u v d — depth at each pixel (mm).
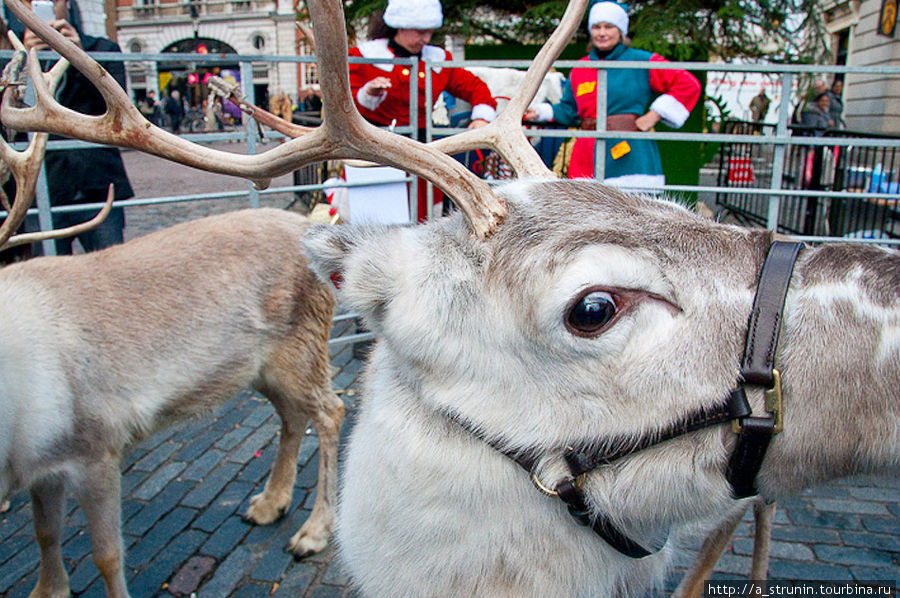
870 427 1421
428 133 5363
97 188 4777
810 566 3170
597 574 1698
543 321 1480
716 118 11109
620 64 5168
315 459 4102
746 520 3529
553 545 1648
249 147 4836
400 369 1737
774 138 5359
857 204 7086
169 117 27625
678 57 8836
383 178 5176
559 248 1502
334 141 1651
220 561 3244
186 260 3070
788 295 1466
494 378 1558
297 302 3303
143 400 2867
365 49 5359
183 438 4348
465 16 9914
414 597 1713
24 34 4332
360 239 1747
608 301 1463
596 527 1592
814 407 1426
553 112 6297
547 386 1529
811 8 9531
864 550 3281
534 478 1567
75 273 2846
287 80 28453
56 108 1896
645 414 1495
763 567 2764
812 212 7910
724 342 1461
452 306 1567
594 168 5492
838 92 11969
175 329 2947
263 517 3492
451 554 1656
